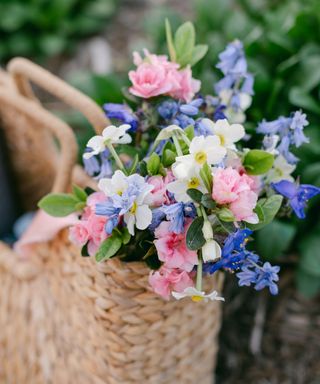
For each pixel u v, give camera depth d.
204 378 0.92
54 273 0.86
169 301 0.77
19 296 0.92
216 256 0.64
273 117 1.07
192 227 0.64
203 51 0.80
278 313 1.09
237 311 1.10
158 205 0.66
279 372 1.05
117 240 0.68
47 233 0.82
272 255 0.96
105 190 0.65
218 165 0.67
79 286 0.80
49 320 0.89
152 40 1.30
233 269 0.69
